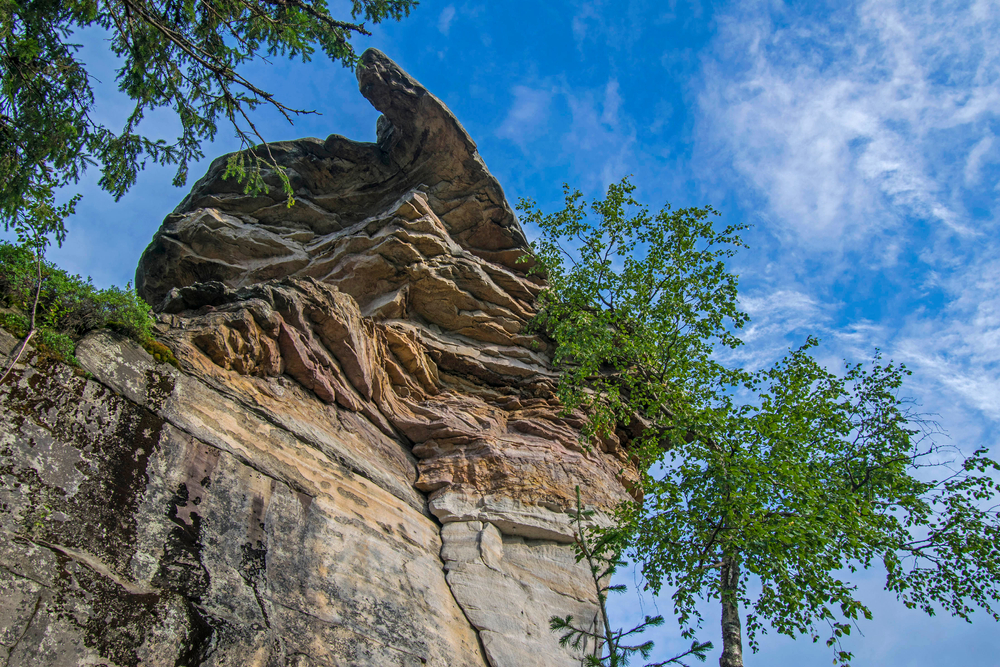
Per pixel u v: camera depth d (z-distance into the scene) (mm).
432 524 15297
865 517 13266
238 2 11141
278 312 14898
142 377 11992
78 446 10414
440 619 12984
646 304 17688
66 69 10289
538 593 14289
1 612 8188
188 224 20234
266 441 13141
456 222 20797
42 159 10508
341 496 13633
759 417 13531
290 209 20906
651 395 16297
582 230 19609
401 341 17672
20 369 10500
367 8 11469
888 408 14961
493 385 19172
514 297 20422
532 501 15828
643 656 9633
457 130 20453
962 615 13516
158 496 10844
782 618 12305
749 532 12078
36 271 11922
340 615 11594
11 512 9117
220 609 10180
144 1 10750
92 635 8719
